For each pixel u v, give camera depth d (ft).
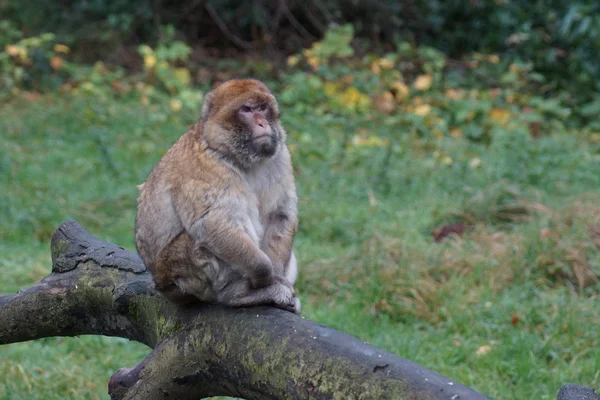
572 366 30.96
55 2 82.07
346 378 17.16
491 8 77.51
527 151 54.24
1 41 75.51
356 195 49.88
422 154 57.57
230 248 20.36
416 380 16.47
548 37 75.05
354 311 35.37
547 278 37.55
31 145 58.65
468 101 64.39
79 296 23.68
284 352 18.26
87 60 78.59
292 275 22.40
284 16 82.99
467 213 45.50
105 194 49.44
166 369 20.43
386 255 39.14
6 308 24.31
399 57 74.33
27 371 31.22
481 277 37.73
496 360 31.50
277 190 22.13
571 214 42.06
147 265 22.02
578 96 69.82
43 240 44.60
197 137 21.57
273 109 21.94
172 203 21.22
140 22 81.15
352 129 61.87
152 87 71.00
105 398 29.66
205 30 83.56
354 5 81.46
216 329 19.88
